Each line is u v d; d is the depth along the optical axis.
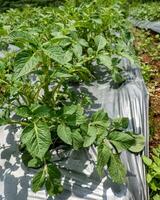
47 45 0.47
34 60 0.45
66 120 0.49
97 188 0.52
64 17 0.89
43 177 0.49
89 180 0.53
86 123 0.51
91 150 0.58
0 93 0.62
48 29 0.70
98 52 0.66
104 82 0.88
